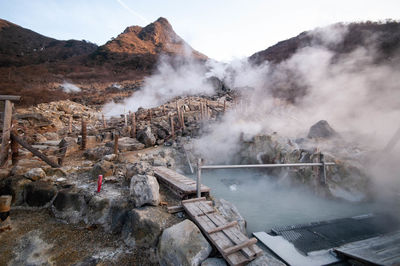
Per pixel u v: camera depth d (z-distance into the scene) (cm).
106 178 673
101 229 514
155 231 452
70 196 576
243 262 345
